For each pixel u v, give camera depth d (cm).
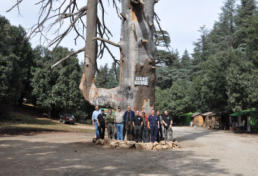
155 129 1254
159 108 5759
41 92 4738
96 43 1338
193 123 5594
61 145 1222
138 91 1264
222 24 5884
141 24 1280
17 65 3650
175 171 680
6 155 922
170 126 1333
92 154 954
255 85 2709
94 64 1325
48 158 859
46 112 5141
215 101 3484
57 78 4856
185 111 6000
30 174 631
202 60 6975
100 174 638
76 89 4938
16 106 5225
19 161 805
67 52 5056
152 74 1307
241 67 3038
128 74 1274
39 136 1845
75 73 4953
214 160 858
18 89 3709
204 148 1200
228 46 5450
